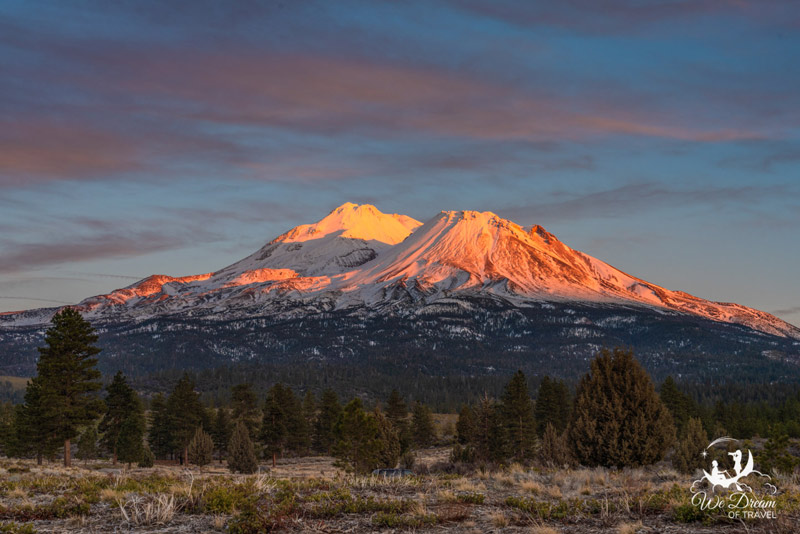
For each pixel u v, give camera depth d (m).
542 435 97.00
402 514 14.97
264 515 14.23
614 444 29.48
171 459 110.25
